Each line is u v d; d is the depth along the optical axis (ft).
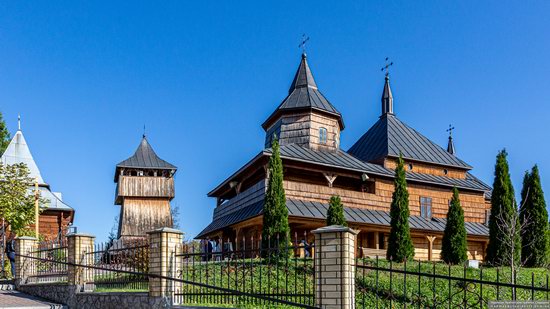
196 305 35.01
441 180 115.55
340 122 114.73
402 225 78.23
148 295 36.96
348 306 28.43
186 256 36.65
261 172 103.76
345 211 96.53
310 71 114.42
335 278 28.84
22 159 121.49
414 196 110.73
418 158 116.88
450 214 83.30
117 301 39.29
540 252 79.92
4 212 73.05
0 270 63.93
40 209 78.38
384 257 92.79
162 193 149.89
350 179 107.04
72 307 44.06
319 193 96.27
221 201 126.41
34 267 55.01
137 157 151.94
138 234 144.25
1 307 42.70
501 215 74.18
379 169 106.22
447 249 82.17
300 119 108.37
